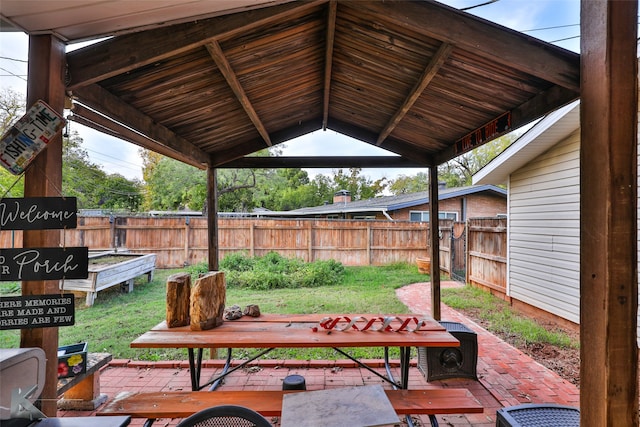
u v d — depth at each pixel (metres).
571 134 4.60
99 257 7.39
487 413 2.60
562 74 1.80
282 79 2.61
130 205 20.14
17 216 1.53
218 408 1.24
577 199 4.48
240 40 1.94
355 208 13.28
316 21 2.00
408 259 10.27
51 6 1.35
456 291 6.95
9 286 6.85
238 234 9.87
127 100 2.29
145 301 6.16
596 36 1.45
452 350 3.10
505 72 2.12
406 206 12.25
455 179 24.36
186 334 2.31
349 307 5.66
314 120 3.90
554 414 1.73
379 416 1.43
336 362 3.43
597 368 1.43
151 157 20.11
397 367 3.41
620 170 1.40
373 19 1.93
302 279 7.59
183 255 9.75
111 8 1.41
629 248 1.40
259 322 2.63
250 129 3.53
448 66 2.22
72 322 1.56
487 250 6.89
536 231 5.30
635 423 1.38
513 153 5.22
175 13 1.56
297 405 1.54
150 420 1.85
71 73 1.67
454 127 3.18
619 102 1.40
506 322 4.91
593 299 1.46
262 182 18.80
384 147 3.97
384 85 2.71
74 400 2.64
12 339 4.29
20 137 1.53
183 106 2.58
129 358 3.68
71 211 1.56
